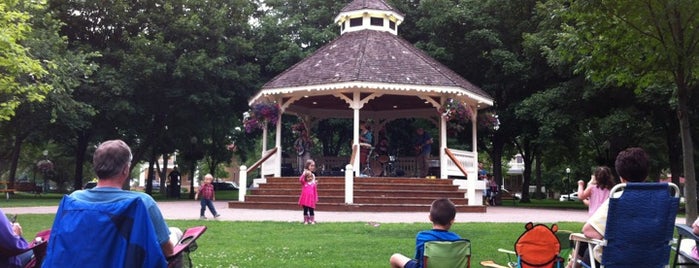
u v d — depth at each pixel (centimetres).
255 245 959
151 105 2819
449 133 2281
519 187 8288
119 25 2753
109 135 2845
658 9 898
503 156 5106
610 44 977
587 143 3006
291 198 1892
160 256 337
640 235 474
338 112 2648
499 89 2725
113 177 355
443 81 2025
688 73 952
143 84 2672
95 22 2753
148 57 2581
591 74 1052
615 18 950
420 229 1185
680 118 954
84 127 2653
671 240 489
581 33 998
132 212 339
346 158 2512
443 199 482
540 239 529
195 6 2792
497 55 2556
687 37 925
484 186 2066
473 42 2614
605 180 781
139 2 2745
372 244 966
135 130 2914
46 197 3262
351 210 1752
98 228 330
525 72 2528
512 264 636
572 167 4522
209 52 2802
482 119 2350
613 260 476
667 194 484
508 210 2125
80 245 328
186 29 2677
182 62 2584
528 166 3366
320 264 764
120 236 333
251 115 2238
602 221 511
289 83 2078
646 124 2466
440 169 2128
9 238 425
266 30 3019
